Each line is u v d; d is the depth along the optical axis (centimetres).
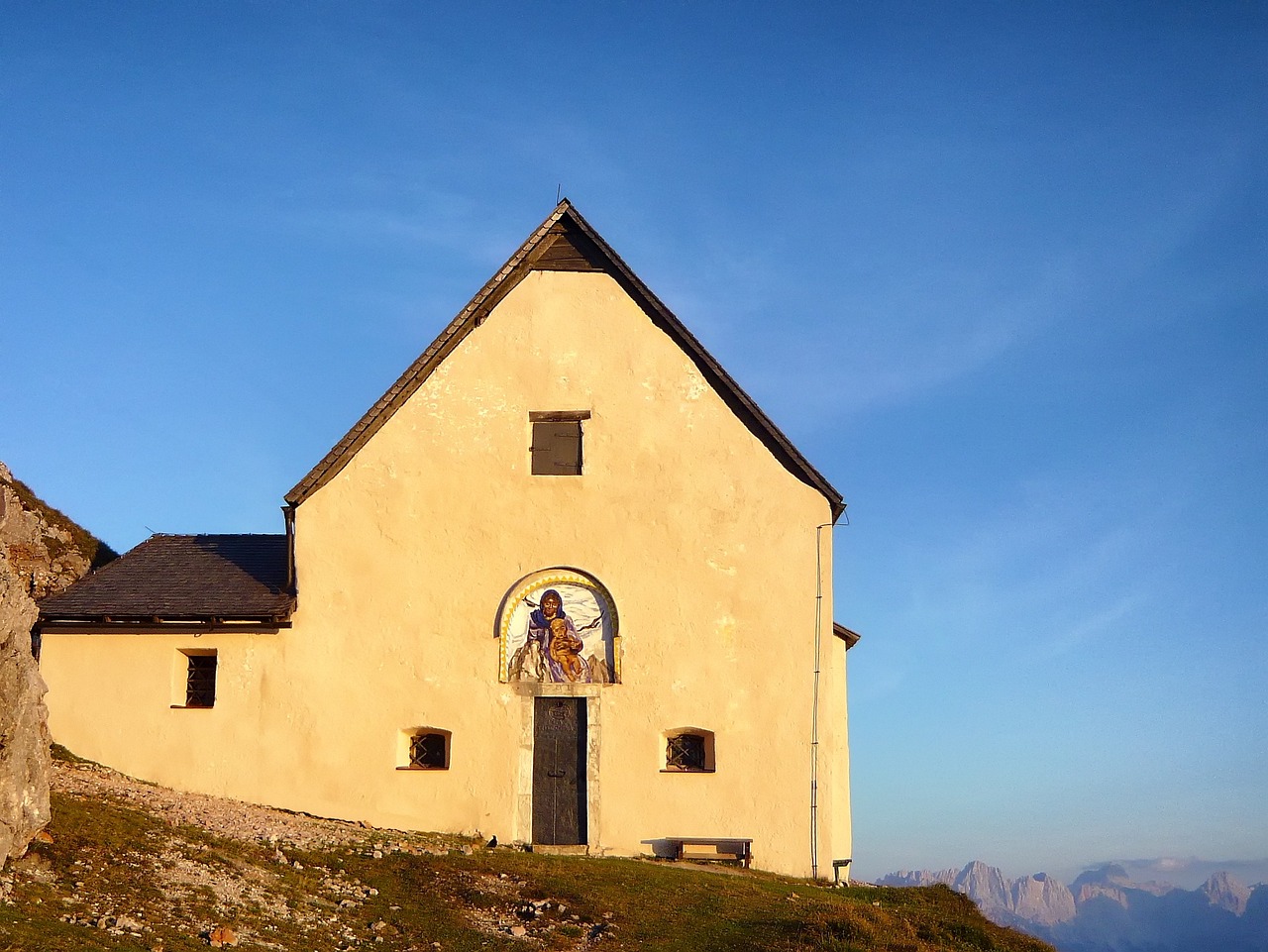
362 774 2461
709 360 2606
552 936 1823
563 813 2436
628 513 2564
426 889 1970
